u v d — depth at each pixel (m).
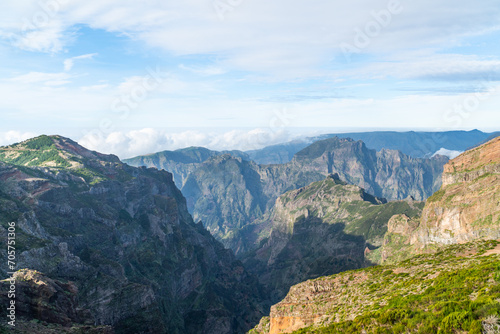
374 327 61.25
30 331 85.50
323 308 93.00
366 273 102.25
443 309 53.75
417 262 100.44
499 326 44.47
